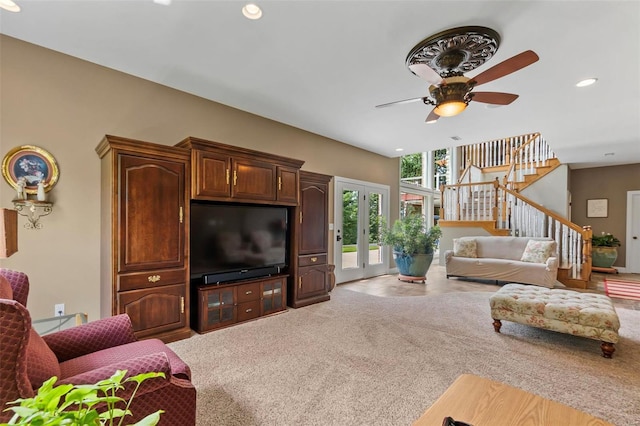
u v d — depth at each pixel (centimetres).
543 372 225
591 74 281
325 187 433
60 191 267
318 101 364
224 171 312
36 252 256
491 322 337
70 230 272
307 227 407
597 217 718
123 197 253
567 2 192
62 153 268
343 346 270
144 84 314
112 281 249
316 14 209
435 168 1055
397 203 689
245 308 335
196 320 309
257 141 416
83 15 214
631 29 216
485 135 493
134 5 203
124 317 183
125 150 255
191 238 304
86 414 55
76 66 274
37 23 225
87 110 281
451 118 408
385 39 237
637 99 335
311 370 226
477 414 121
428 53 248
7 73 244
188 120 347
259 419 171
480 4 196
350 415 175
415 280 557
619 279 590
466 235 690
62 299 268
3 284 131
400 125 448
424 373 223
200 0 197
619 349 266
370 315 359
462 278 595
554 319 272
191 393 141
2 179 244
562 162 663
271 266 372
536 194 698
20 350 98
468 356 251
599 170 716
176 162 284
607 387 205
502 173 788
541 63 263
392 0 194
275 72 294
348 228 570
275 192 360
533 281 507
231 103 375
